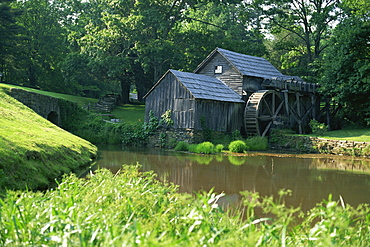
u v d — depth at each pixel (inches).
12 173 400.2
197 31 1723.7
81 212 226.2
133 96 3366.1
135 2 1704.0
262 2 1728.6
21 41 2010.3
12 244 187.6
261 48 1775.3
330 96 1365.7
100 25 1688.0
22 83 2172.7
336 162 842.8
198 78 1225.4
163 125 1195.3
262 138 1127.6
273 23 1812.3
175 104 1175.6
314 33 1763.0
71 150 656.4
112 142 1245.7
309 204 422.6
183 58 1656.0
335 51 1277.1
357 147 990.4
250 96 1229.7
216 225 238.8
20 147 466.6
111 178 338.6
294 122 1373.0
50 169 494.3
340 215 204.7
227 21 2566.4
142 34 1651.1
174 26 1813.5
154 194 297.3
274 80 1267.2
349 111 1353.3
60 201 260.1
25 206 239.0
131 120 1477.6
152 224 211.3
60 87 2251.5
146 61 1578.5
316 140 1082.7
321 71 1510.8
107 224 201.6
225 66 1306.6
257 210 383.2
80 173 558.3
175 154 930.1
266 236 192.4
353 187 536.7
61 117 1286.9
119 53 1670.8
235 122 1229.7
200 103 1135.6
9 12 1768.0
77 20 2066.9
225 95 1211.2
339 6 1565.0
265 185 532.1
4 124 590.9
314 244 214.1
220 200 426.9
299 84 1320.1
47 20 2126.0
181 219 225.8
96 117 1363.2
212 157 881.5
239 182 548.4
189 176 583.8
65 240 179.9
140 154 903.1
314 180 586.6
